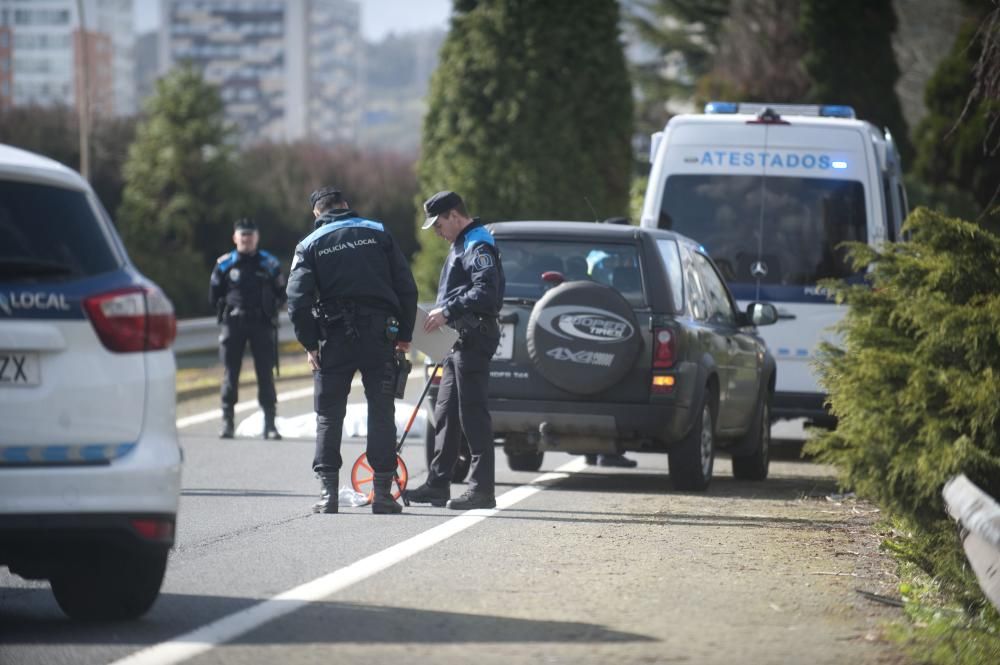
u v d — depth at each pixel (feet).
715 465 155.43
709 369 121.60
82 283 63.82
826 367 80.33
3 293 62.28
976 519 60.54
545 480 130.11
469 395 106.22
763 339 149.48
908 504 76.38
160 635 65.26
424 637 64.49
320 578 78.54
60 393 62.75
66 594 67.82
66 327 63.00
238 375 165.89
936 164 390.83
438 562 83.51
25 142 605.31
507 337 118.83
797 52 452.76
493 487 107.14
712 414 125.08
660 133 167.32
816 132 157.28
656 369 117.39
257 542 91.35
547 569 81.56
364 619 68.18
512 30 301.63
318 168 655.35
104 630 66.64
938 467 73.67
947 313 75.87
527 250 121.60
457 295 105.70
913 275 79.82
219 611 70.28
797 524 102.58
